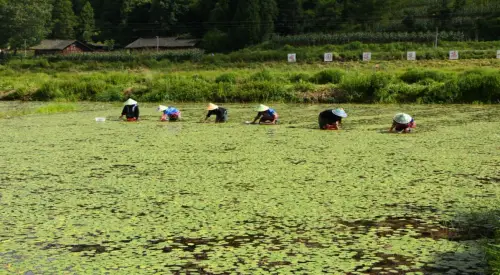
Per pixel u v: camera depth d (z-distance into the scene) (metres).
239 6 104.62
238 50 96.31
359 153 15.06
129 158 14.78
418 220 9.01
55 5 130.25
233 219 9.19
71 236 8.44
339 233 8.42
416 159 14.10
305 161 14.03
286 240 8.13
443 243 7.93
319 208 9.77
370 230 8.54
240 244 7.99
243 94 34.22
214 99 34.75
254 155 14.99
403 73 36.66
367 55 54.47
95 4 146.25
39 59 82.00
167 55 79.12
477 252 7.56
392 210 9.59
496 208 9.57
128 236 8.41
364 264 7.16
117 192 11.11
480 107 27.92
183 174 12.69
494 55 54.59
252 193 10.88
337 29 108.44
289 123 22.22
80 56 83.56
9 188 11.54
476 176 12.09
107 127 21.48
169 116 23.67
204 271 7.01
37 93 38.78
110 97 36.84
